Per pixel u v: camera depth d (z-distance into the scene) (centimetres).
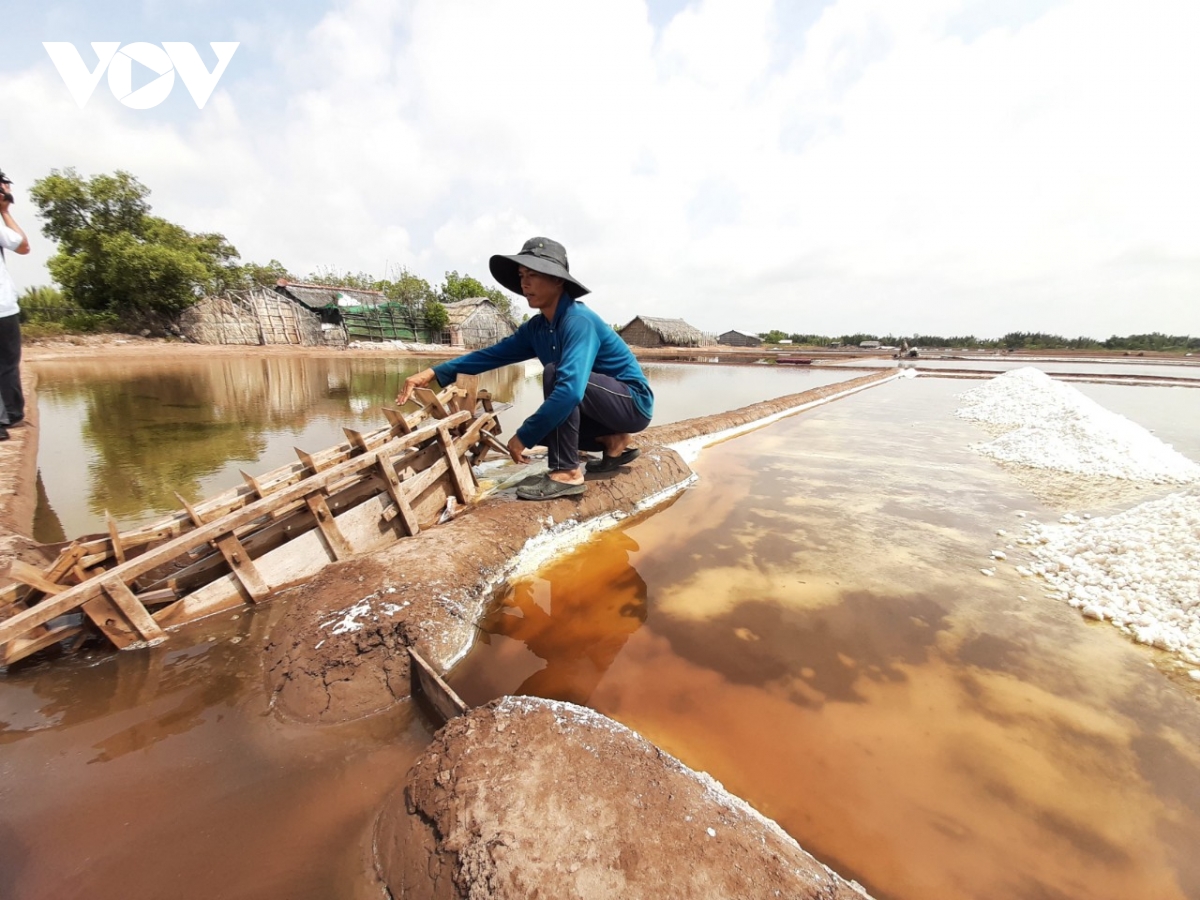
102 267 1931
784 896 87
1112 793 126
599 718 127
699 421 588
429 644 165
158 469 384
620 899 84
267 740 138
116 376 1005
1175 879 106
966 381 1476
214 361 1463
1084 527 294
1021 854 111
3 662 159
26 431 416
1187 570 219
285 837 109
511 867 89
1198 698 162
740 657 180
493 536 240
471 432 316
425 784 109
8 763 128
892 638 193
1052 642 192
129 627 178
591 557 262
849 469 445
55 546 232
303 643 161
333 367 1351
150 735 138
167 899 95
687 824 98
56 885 97
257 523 226
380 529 254
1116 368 2069
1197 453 534
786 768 132
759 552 270
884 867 107
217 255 2658
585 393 281
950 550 275
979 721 151
